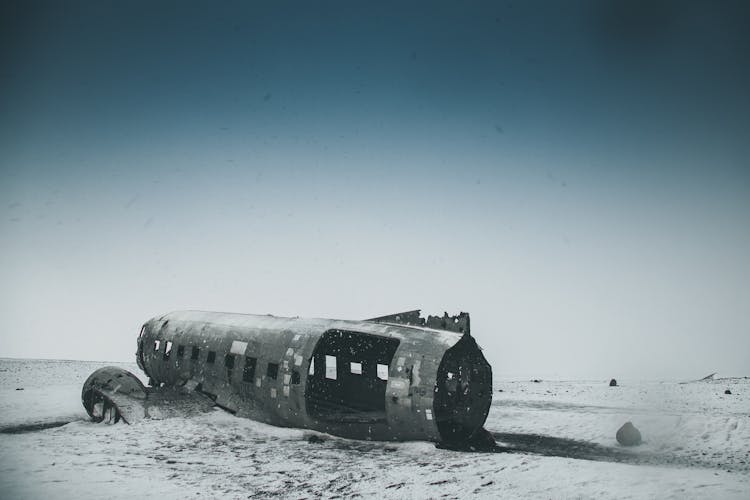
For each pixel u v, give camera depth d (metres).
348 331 13.26
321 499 8.23
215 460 10.63
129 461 10.23
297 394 12.97
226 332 15.73
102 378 14.63
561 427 15.37
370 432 12.30
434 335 12.17
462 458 10.63
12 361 34.09
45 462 9.91
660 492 7.64
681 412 17.81
